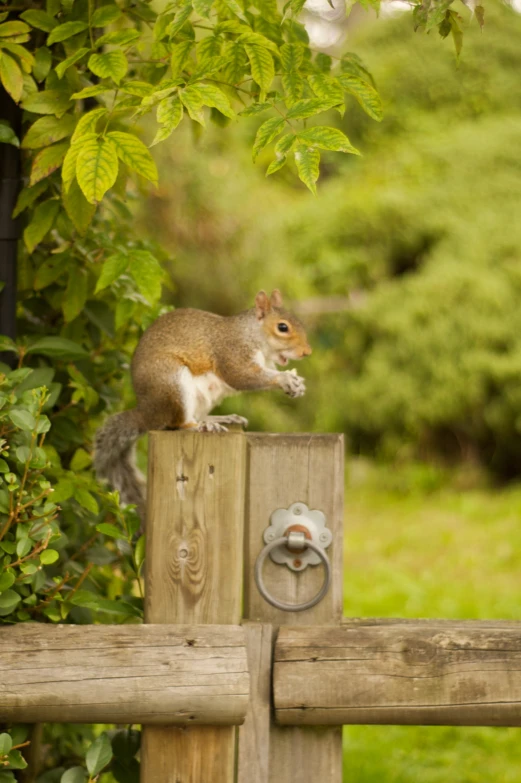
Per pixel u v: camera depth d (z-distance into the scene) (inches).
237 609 109.7
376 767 234.1
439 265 549.3
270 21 139.0
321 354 558.9
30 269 162.9
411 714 106.6
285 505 112.0
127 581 168.9
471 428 567.5
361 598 361.4
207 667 106.1
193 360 168.9
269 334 176.1
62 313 167.3
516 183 557.9
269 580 111.9
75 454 163.5
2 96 142.5
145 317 172.6
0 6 143.9
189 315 171.0
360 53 600.7
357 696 106.6
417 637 107.9
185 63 124.1
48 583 138.4
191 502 109.9
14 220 143.1
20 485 115.7
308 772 108.8
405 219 559.8
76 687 105.7
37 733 145.9
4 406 119.3
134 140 111.6
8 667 106.3
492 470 571.2
